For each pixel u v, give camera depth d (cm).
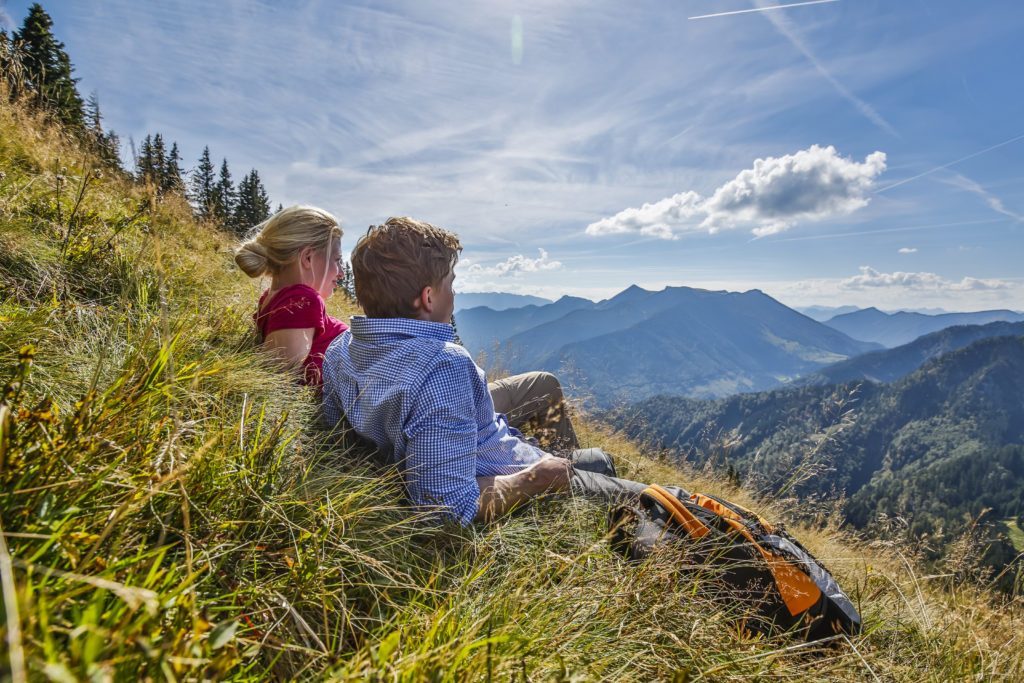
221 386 216
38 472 101
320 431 238
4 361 159
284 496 154
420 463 199
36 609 64
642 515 222
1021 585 332
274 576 128
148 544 113
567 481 236
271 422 202
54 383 163
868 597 305
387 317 228
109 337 211
